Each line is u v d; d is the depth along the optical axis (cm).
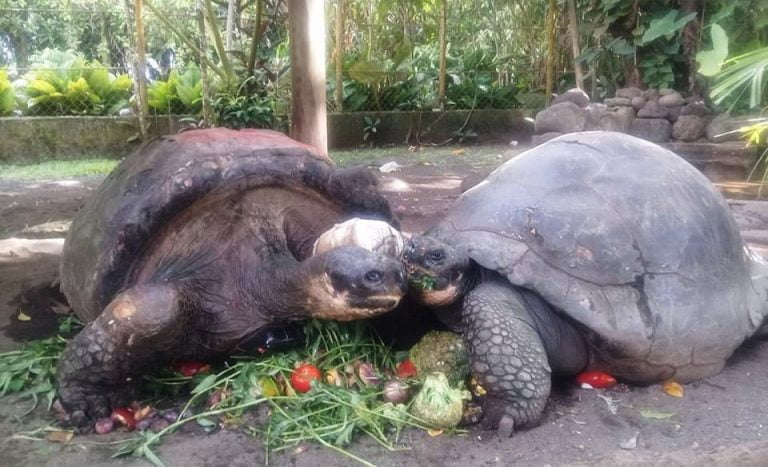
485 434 228
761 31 768
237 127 928
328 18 1117
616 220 250
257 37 952
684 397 252
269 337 257
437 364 249
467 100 1143
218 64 1109
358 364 254
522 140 1161
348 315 227
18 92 1022
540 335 242
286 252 261
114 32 1443
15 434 233
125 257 250
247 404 236
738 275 265
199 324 248
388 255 229
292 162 273
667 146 746
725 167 725
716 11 804
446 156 966
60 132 927
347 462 214
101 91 998
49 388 256
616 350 237
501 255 240
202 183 253
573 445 220
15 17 1410
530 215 249
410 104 1112
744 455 216
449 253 238
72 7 1444
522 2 1198
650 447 219
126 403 244
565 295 234
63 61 1274
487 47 1307
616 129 749
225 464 214
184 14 1098
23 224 548
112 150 953
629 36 870
